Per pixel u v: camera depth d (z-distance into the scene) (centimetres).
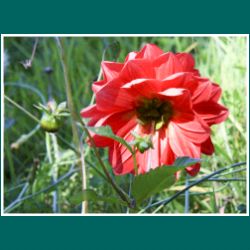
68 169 103
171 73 77
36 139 112
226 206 99
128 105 79
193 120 78
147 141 76
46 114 79
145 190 76
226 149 102
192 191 98
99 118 79
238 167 100
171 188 97
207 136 78
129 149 76
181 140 79
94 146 78
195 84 78
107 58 105
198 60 115
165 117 79
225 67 109
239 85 107
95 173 100
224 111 79
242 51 109
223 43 111
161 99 79
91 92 114
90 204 99
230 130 105
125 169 79
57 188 99
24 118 115
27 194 102
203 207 100
